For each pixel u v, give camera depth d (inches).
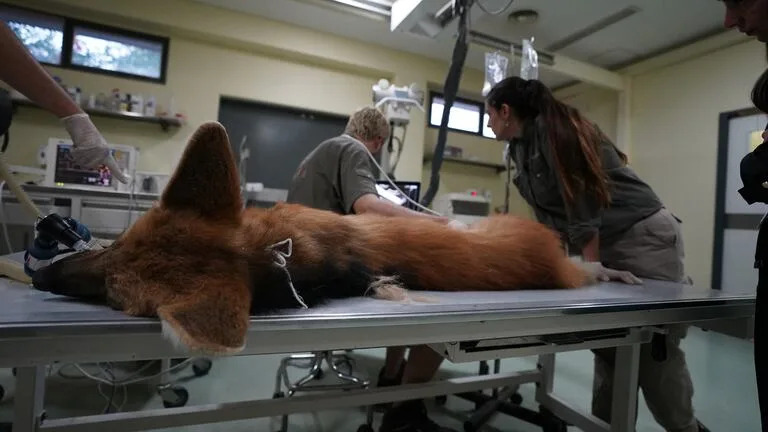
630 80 200.8
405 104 124.3
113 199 106.3
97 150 45.9
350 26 180.2
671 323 47.4
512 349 43.1
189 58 172.9
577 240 64.4
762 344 41.2
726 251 164.1
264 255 31.9
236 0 164.2
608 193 64.4
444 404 89.1
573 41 176.9
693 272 173.2
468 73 220.7
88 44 160.1
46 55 155.6
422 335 35.1
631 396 53.3
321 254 36.9
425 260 45.4
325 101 194.4
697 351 135.2
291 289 32.6
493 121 74.9
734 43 161.2
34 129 153.2
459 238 49.4
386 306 35.5
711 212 168.4
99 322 25.2
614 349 61.3
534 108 68.6
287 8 168.2
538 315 37.5
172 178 31.2
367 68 195.5
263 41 175.8
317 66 192.9
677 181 180.5
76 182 111.6
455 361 40.1
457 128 230.2
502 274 49.0
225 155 31.7
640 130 196.5
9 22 151.6
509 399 89.0
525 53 103.2
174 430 73.0
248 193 162.6
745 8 44.1
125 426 52.5
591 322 42.3
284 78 187.3
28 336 23.8
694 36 169.0
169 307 24.4
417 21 115.9
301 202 82.1
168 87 169.8
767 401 40.6
